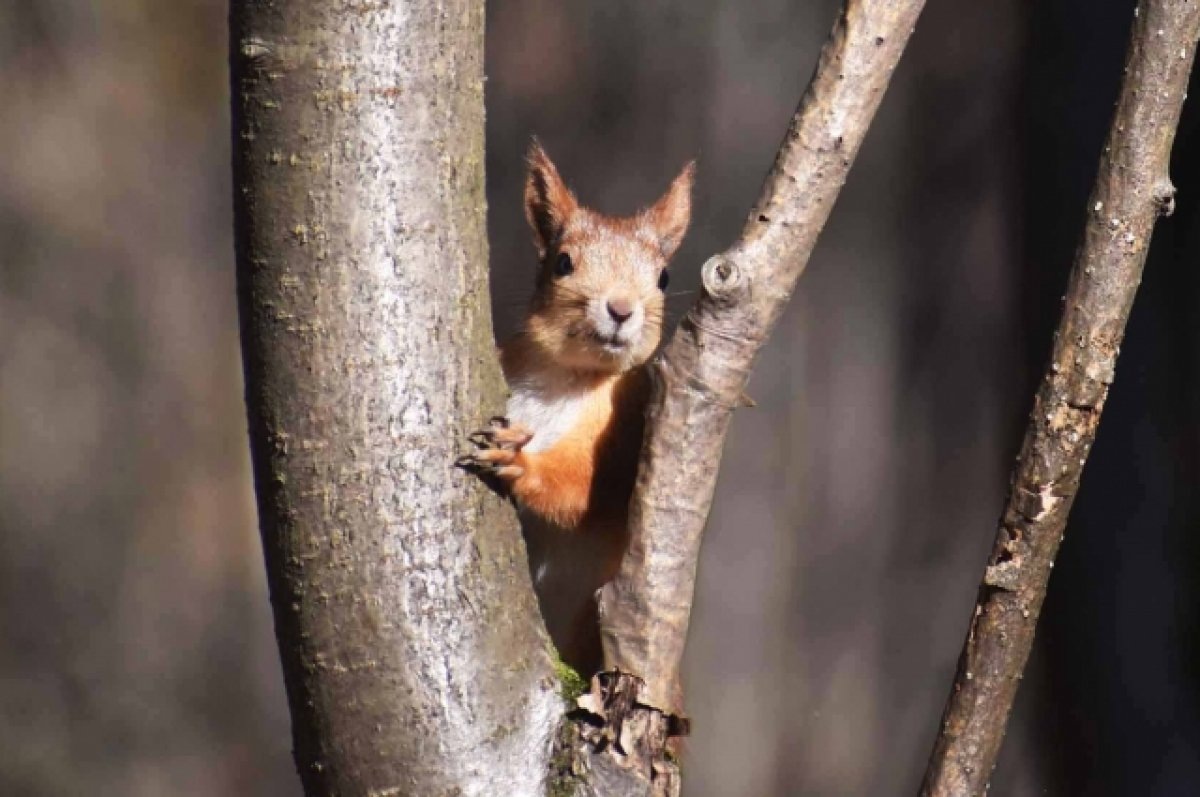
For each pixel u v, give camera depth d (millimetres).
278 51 5031
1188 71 4984
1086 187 13867
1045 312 14414
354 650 5059
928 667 15305
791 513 15609
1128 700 12516
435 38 5152
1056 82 13938
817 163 5266
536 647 5344
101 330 18625
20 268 18547
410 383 5094
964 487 15203
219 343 18922
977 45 14633
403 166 5102
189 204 19188
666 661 5547
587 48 15859
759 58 15727
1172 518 12422
